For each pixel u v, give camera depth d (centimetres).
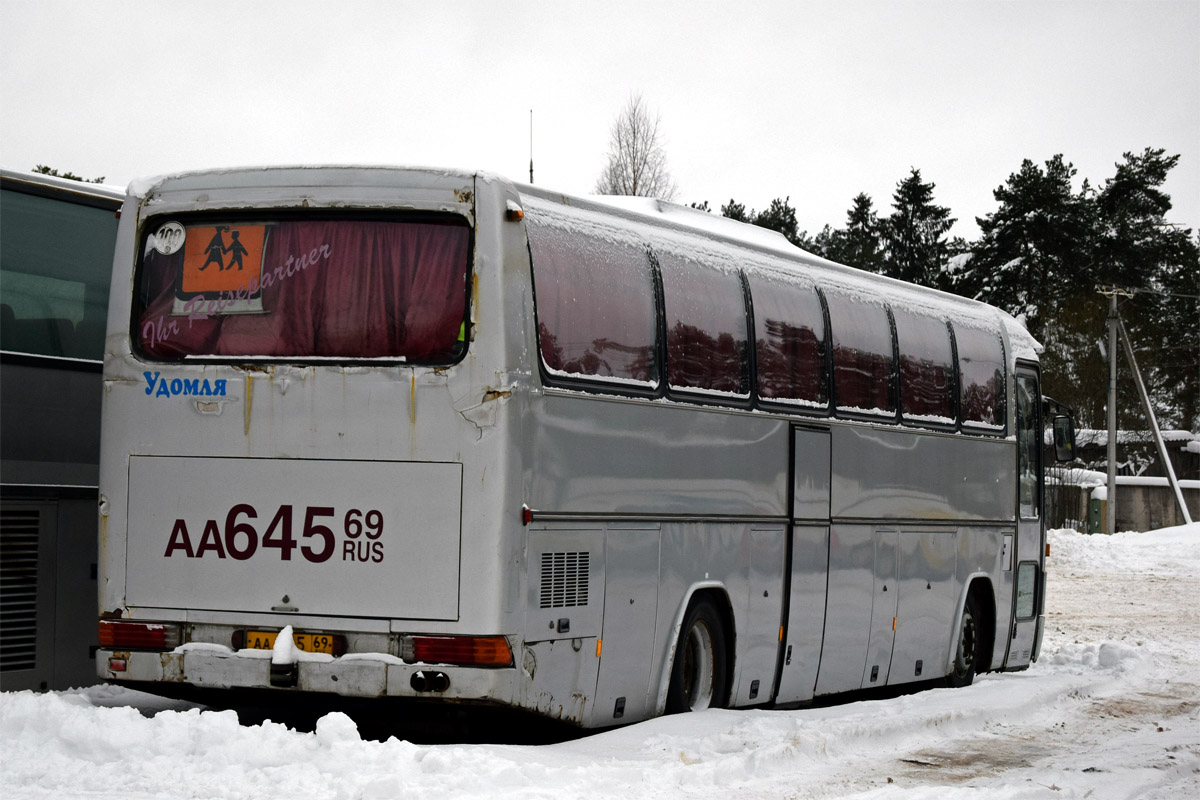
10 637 1080
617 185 5334
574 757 885
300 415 922
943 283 8331
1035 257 7762
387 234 925
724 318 1150
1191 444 7175
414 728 1055
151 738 816
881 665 1402
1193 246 8212
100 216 1173
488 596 888
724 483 1136
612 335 1009
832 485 1302
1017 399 1714
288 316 936
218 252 954
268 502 924
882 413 1396
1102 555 4072
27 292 1111
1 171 1097
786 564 1228
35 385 1106
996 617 1628
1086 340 7200
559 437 942
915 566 1456
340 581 907
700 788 843
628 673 1020
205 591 931
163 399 948
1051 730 1193
